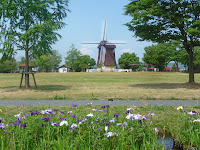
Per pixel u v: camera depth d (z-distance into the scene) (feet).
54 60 342.64
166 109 22.95
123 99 32.35
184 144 12.32
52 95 38.55
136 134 11.68
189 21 51.19
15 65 289.33
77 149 10.60
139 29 53.62
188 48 59.00
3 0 44.37
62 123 11.34
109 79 104.63
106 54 374.02
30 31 42.75
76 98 33.58
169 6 51.13
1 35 45.55
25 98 34.12
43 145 10.54
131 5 54.08
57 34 48.60
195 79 100.32
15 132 11.28
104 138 10.74
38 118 13.14
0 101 30.17
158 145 11.62
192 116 14.33
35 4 45.88
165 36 55.83
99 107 23.66
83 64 340.39
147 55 277.44
